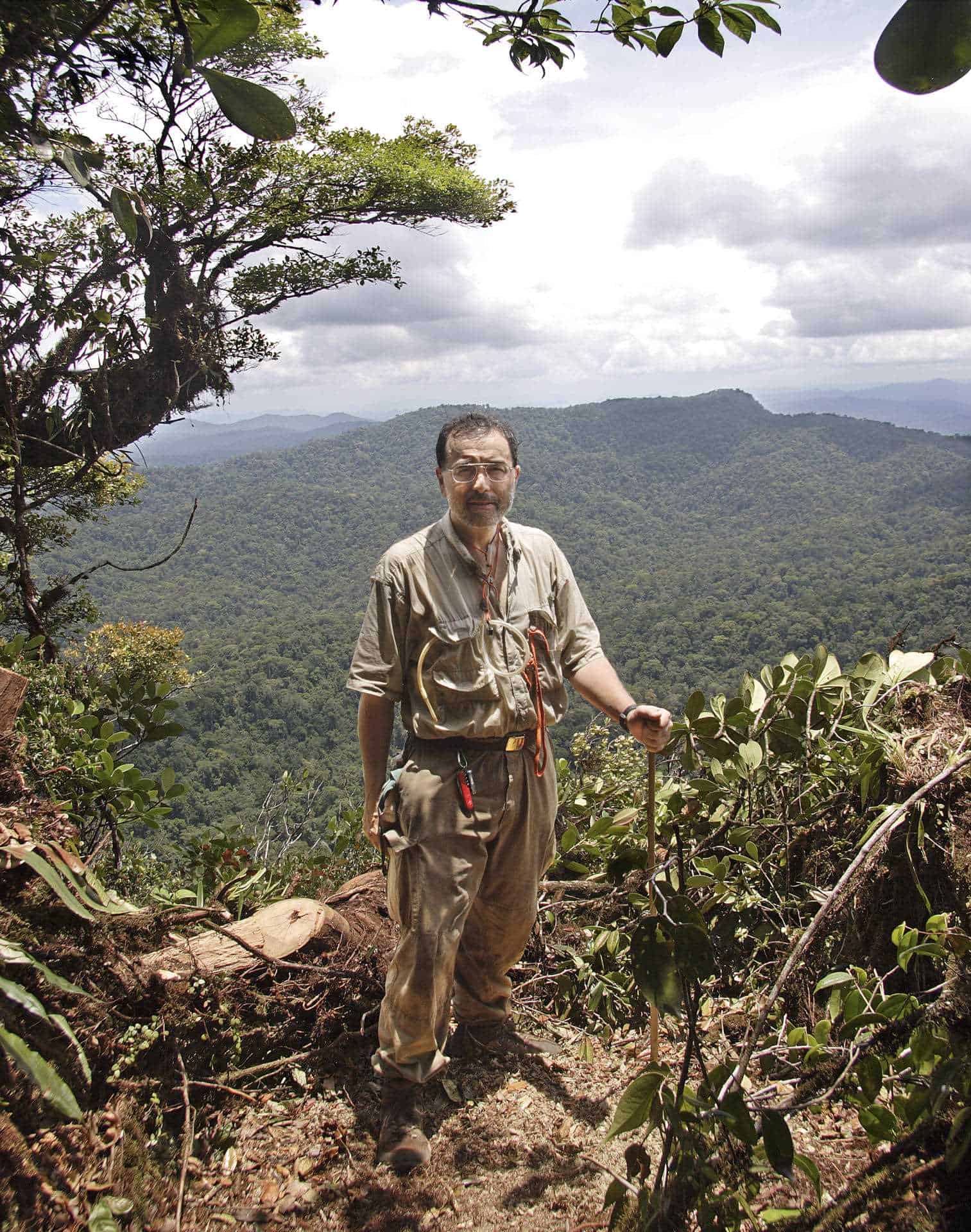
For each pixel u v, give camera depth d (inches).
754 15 45.5
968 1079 56.1
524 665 85.9
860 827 103.0
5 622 137.3
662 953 62.7
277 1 47.4
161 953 85.7
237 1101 85.6
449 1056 97.9
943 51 27.7
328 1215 74.6
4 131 48.4
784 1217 60.9
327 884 134.4
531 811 88.4
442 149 557.6
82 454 259.4
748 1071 87.0
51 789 105.0
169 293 372.8
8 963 65.4
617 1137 83.7
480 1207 75.7
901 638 120.4
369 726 87.3
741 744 117.0
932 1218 54.1
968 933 76.7
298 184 462.0
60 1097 51.1
